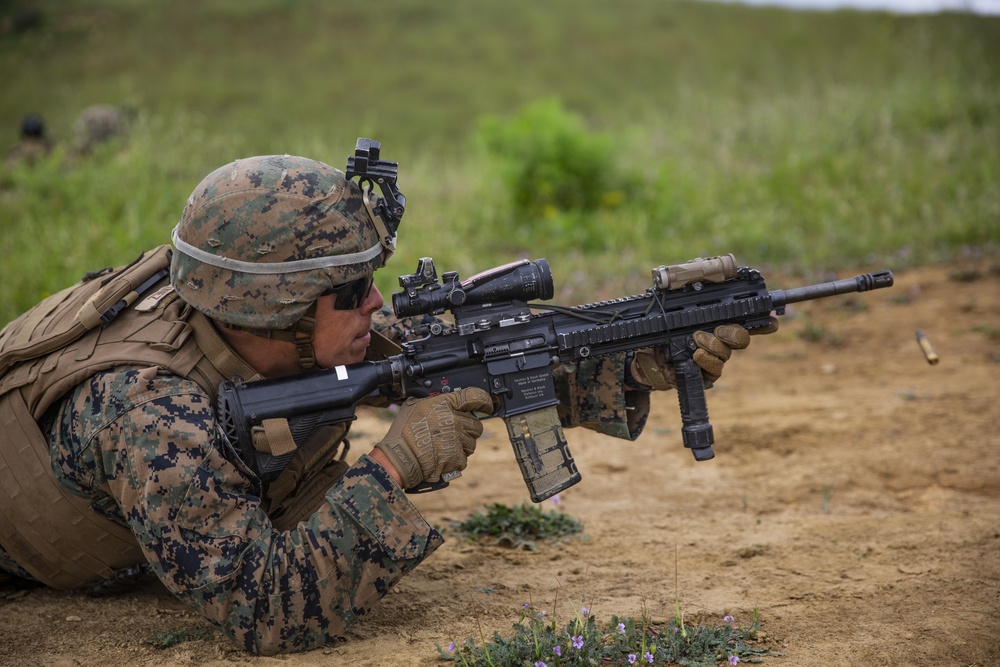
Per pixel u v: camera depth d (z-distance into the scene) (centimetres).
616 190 934
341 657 252
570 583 309
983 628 269
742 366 601
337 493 243
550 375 274
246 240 237
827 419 492
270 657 252
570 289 724
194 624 274
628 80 2070
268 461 245
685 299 283
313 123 1764
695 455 284
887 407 503
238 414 242
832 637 268
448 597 297
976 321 636
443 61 2239
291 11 2525
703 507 390
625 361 301
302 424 249
